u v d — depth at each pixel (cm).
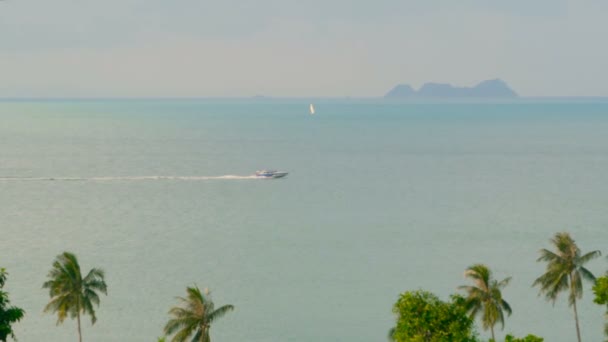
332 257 16675
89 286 8944
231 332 11962
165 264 15950
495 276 15088
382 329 12112
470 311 9219
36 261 16062
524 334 11969
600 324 12312
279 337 11738
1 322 5669
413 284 14575
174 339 7862
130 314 12656
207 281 14712
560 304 13250
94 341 11462
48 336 11644
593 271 15700
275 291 14088
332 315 12775
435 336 7381
